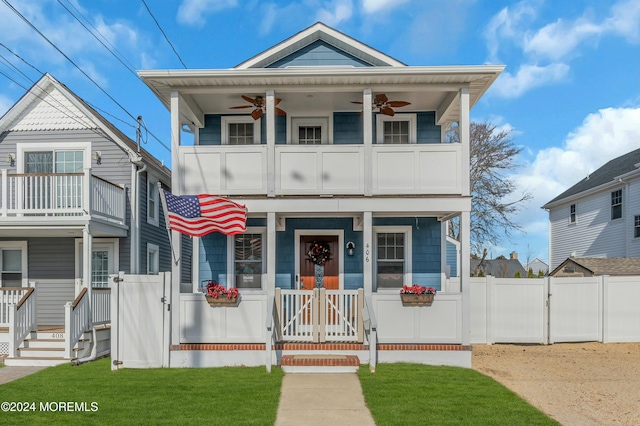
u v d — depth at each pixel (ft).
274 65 37.35
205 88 31.71
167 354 29.48
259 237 38.09
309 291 30.12
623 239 67.51
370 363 28.07
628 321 39.22
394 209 30.83
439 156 31.12
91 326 34.63
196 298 29.86
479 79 31.12
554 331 38.73
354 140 38.45
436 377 26.22
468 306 29.96
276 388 24.03
